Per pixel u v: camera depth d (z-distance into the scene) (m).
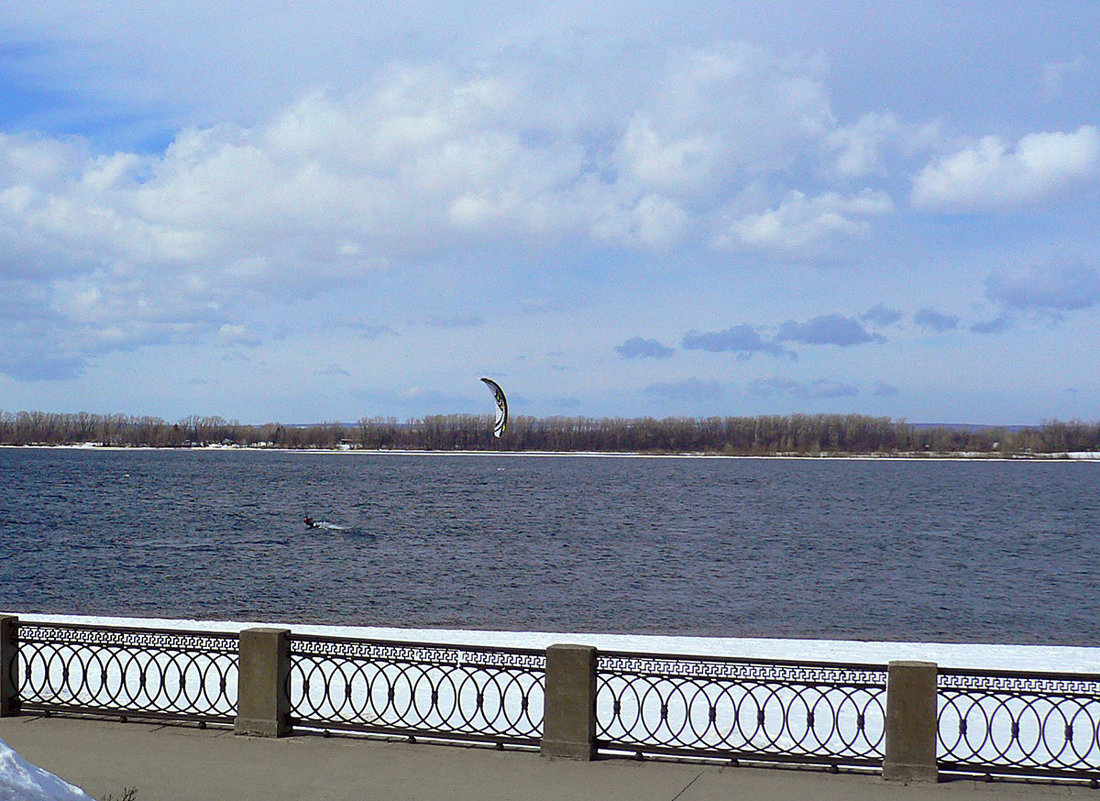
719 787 9.51
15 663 11.91
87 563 48.50
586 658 10.49
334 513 83.56
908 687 9.92
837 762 10.10
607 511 90.44
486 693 16.34
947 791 9.49
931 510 96.62
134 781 9.44
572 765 10.16
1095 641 30.09
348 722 11.09
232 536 62.66
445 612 34.94
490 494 116.62
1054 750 13.39
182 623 27.08
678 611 35.59
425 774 9.77
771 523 78.69
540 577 44.66
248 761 10.13
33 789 6.41
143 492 109.88
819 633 31.17
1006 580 45.44
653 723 14.57
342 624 31.94
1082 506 105.25
